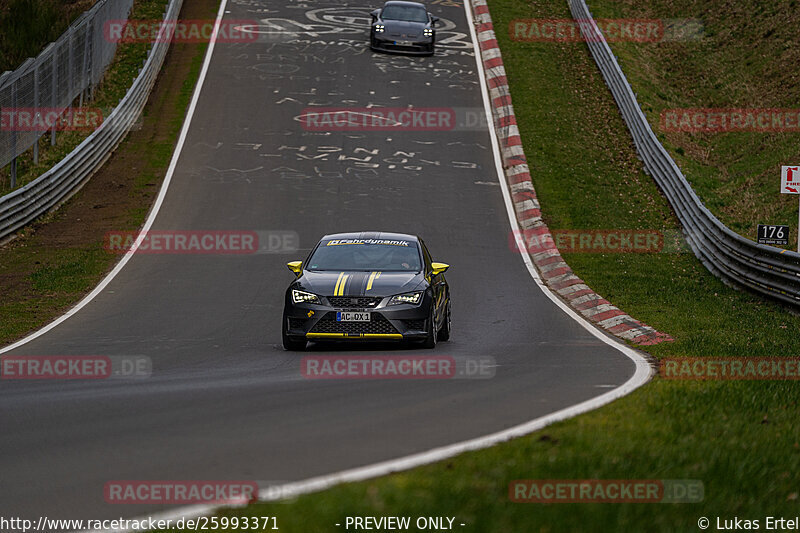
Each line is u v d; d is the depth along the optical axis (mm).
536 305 64188
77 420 29672
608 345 48750
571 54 151625
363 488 20000
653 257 85438
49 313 60281
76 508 20500
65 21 159500
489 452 23312
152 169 106562
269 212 93000
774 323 59719
